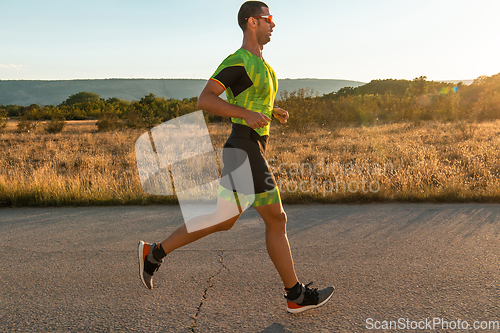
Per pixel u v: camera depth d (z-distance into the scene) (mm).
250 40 2002
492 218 4285
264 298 2428
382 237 3691
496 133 15508
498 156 9133
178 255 3275
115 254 3371
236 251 3357
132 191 5785
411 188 5668
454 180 5730
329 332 1991
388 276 2730
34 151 14641
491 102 26688
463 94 43219
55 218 4746
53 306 2375
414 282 2613
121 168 10008
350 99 25328
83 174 7965
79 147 15758
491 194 5301
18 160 11562
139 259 2127
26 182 6180
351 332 1984
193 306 2338
